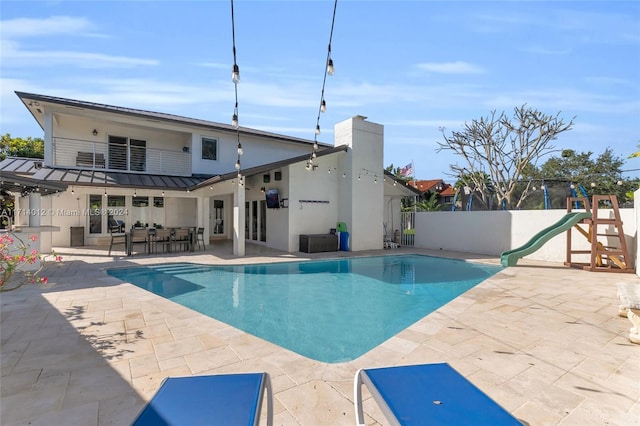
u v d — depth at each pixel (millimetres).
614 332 4727
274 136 19266
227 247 15414
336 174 15539
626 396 3023
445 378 2232
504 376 3396
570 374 3447
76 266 9984
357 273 10391
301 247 14227
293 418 2672
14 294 6691
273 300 7312
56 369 3508
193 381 2193
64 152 15484
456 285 8836
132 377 3348
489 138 25203
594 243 9953
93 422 2613
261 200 16344
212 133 17547
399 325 5758
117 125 16109
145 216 16859
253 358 3818
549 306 6129
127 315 5402
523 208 17234
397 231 17938
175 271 10273
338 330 5484
